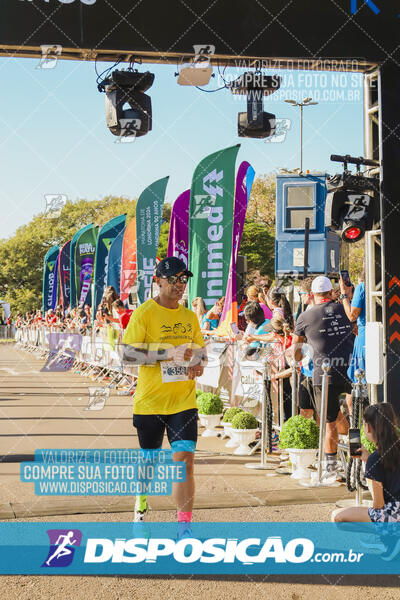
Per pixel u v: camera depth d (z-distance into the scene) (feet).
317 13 21.30
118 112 22.82
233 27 21.06
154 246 40.34
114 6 20.49
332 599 11.08
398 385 20.71
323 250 35.81
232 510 16.05
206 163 32.07
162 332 13.50
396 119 21.42
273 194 117.80
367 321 21.84
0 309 135.44
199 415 26.96
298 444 19.33
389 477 13.24
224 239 32.07
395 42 21.50
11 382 50.49
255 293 26.22
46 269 84.02
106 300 45.98
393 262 21.06
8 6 20.08
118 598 11.12
